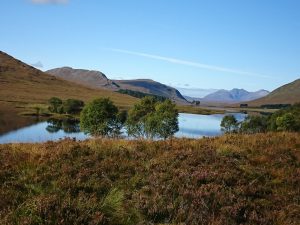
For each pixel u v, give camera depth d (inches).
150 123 2997.0
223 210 357.7
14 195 338.3
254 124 4397.1
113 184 386.3
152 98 3548.2
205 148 523.8
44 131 3725.4
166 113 3043.8
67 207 322.0
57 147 468.8
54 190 354.6
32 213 311.0
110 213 335.3
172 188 387.2
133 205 348.8
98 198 355.3
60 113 6333.7
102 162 432.1
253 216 358.9
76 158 437.4
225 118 4394.7
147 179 402.6
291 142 622.8
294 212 381.1
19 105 7234.3
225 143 580.4
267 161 518.0
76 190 365.7
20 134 3316.9
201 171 431.8
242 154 530.3
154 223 333.4
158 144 538.9
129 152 481.7
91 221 312.3
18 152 443.5
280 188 435.8
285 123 3415.4
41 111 6254.9
